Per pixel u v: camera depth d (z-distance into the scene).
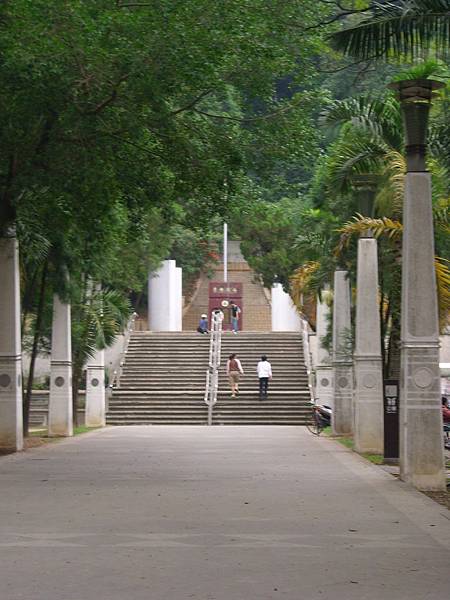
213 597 8.81
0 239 26.31
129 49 20.11
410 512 14.40
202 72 20.67
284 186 25.89
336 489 17.44
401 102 18.31
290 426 46.50
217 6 20.52
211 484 18.33
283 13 21.36
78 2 19.81
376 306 26.34
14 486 17.92
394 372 29.17
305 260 40.22
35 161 22.58
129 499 15.92
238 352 57.72
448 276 24.14
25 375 53.94
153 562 10.45
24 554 10.89
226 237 71.94
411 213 18.12
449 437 28.97
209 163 23.75
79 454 26.25
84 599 8.73
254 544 11.57
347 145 26.44
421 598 8.80
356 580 9.57
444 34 16.12
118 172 23.94
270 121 24.00
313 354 57.34
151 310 67.38
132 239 27.23
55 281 32.44
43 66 19.94
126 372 54.91
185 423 48.59
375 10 16.50
